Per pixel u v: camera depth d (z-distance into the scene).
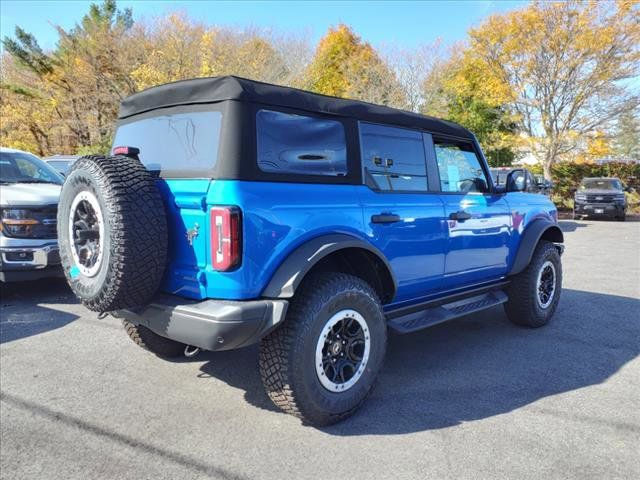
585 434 3.11
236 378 3.95
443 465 2.77
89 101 21.58
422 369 4.18
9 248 5.71
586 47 17.86
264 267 2.91
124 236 2.73
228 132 2.88
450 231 4.21
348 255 3.57
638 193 23.89
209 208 2.84
